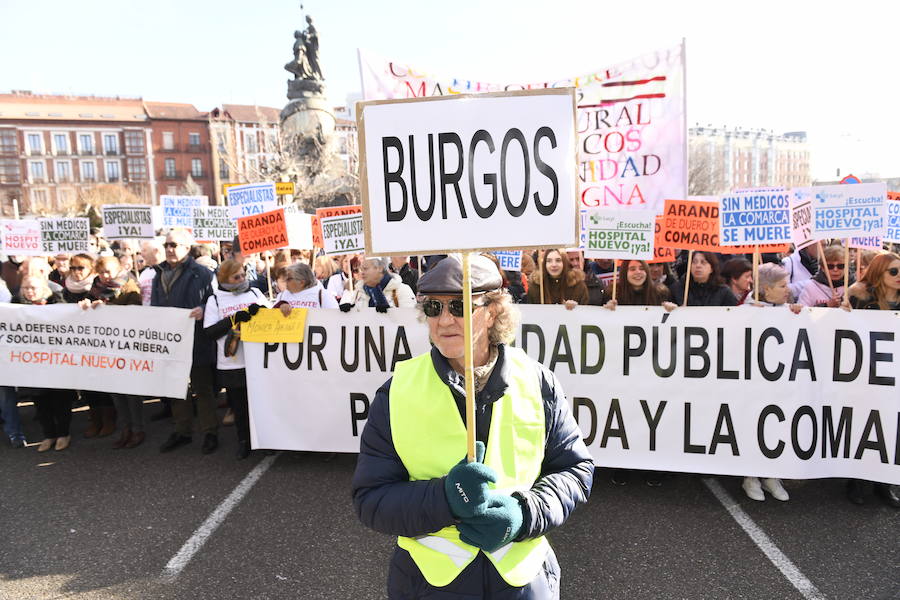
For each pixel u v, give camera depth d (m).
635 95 4.73
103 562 3.22
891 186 33.12
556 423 1.66
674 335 3.87
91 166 69.19
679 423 3.88
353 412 4.39
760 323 3.74
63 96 70.81
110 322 4.76
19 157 67.69
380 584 2.99
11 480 4.30
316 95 29.97
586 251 4.11
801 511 3.62
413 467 1.54
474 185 1.57
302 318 4.38
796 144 101.44
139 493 4.04
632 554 3.19
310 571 3.11
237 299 4.62
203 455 4.72
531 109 1.55
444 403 1.52
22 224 5.47
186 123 70.00
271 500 3.91
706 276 4.28
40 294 4.96
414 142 1.57
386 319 4.30
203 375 4.74
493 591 1.50
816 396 3.67
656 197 4.77
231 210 5.84
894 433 3.55
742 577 2.97
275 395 4.45
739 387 3.78
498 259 5.39
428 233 1.58
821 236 4.09
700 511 3.64
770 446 3.74
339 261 8.23
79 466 4.53
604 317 3.96
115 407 5.24
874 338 3.57
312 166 28.92
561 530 3.45
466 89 4.93
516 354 1.69
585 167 4.90
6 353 4.82
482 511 1.35
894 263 3.74
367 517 1.52
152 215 5.50
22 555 3.30
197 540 3.43
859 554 3.14
